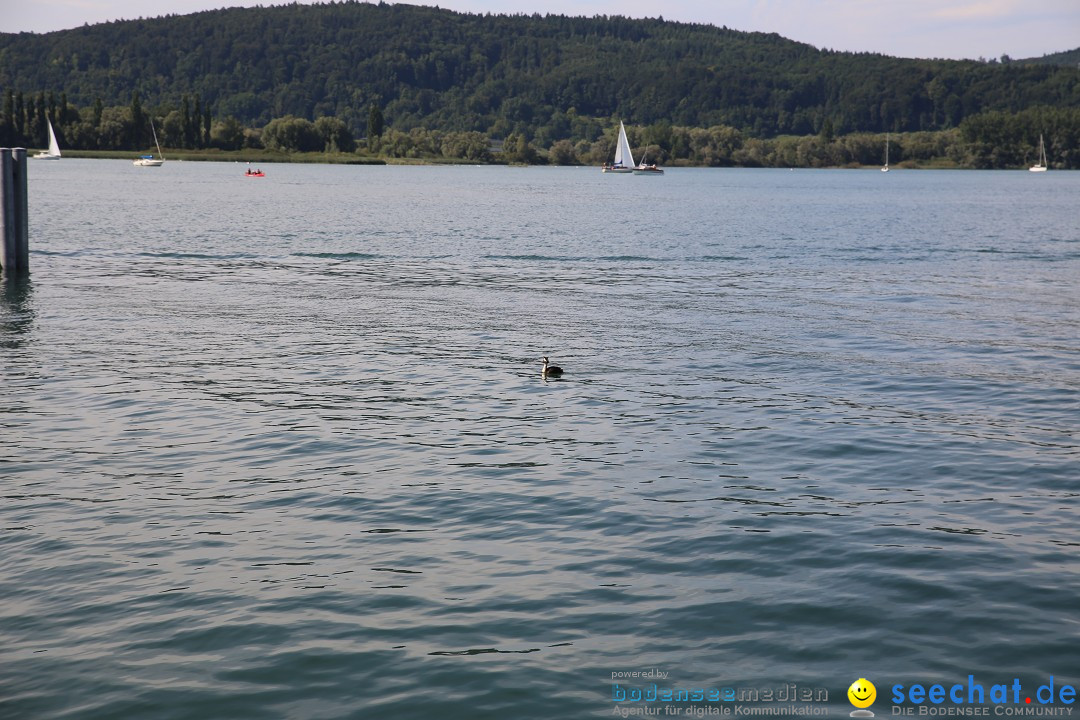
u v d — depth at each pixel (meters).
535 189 171.62
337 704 10.84
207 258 56.09
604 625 12.62
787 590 13.61
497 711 10.72
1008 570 14.27
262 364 28.25
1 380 25.70
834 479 18.47
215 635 12.30
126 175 191.88
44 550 14.86
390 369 27.77
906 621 12.70
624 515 16.47
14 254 46.72
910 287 46.31
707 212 108.44
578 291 44.19
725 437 21.20
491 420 22.48
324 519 16.25
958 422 22.59
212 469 18.80
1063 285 47.41
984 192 181.88
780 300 41.81
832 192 177.75
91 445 20.20
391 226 81.62
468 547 15.12
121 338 31.75
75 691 11.06
